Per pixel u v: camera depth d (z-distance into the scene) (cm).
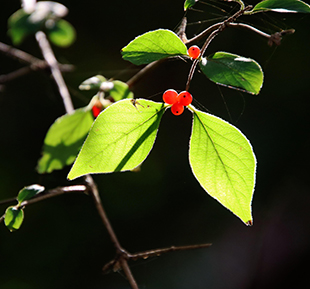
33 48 185
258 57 182
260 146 185
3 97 183
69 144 80
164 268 181
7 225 74
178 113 69
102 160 69
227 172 69
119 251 75
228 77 69
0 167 179
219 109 185
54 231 177
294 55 180
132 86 76
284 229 182
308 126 182
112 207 181
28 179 181
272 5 68
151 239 182
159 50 69
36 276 167
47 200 182
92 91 173
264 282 178
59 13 95
